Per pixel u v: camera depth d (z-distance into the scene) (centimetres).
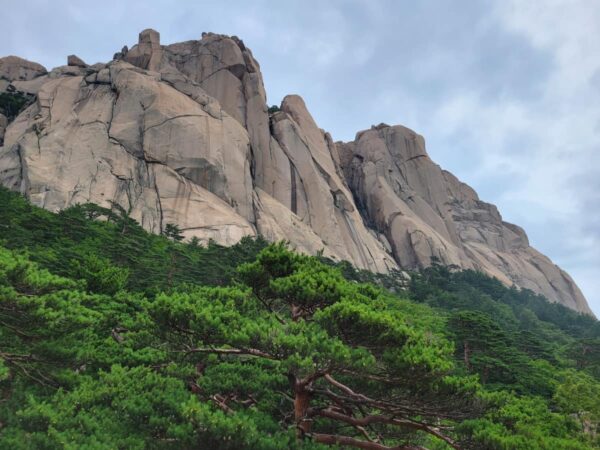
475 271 11412
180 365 1695
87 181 7400
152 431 1313
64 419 1278
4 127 9056
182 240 7162
